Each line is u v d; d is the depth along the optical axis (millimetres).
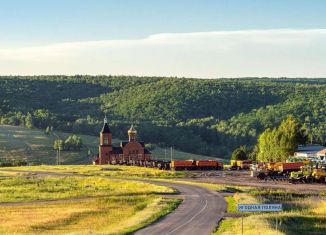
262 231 65500
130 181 155375
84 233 70250
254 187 132000
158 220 80562
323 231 71688
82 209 102062
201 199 107688
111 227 79250
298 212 86625
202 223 76625
